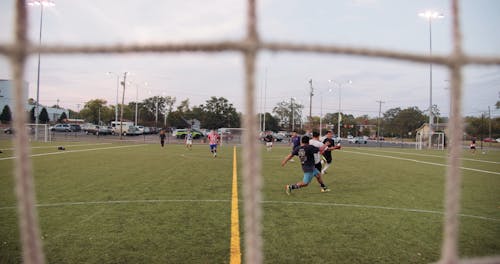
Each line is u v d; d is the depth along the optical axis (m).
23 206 1.06
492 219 5.70
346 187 8.86
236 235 4.53
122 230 4.70
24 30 1.02
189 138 26.27
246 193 1.09
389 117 105.25
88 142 31.22
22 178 1.05
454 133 1.25
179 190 7.82
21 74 1.02
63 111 95.81
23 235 1.07
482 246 4.34
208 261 3.66
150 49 1.03
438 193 8.05
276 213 5.82
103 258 3.71
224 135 48.03
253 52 1.03
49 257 3.71
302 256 3.86
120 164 13.36
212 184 8.79
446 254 1.28
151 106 104.94
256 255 1.11
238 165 13.97
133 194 7.27
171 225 4.96
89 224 4.96
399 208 6.34
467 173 13.13
